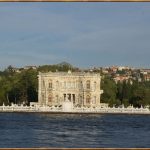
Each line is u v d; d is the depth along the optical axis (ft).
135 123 467.52
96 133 323.78
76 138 277.03
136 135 307.78
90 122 475.72
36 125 413.80
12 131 331.98
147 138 281.74
